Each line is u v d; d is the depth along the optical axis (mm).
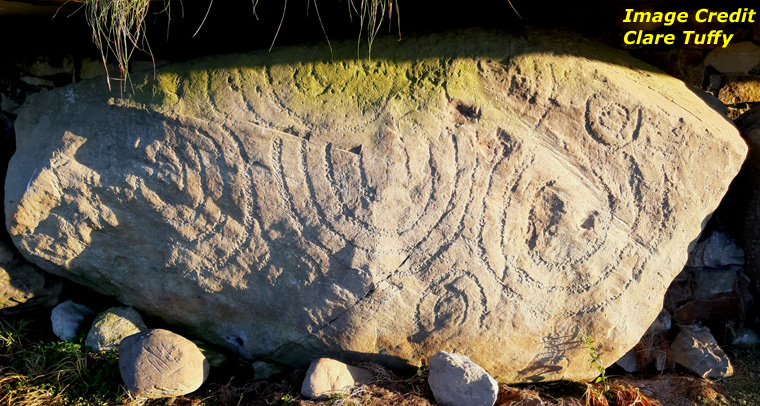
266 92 2930
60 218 2980
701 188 2998
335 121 2885
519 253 2928
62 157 2939
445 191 2877
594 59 3082
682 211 2994
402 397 2848
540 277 2955
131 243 3014
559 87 2945
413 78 2947
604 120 2949
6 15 3078
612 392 3051
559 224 2932
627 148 2961
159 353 2795
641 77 3160
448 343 2990
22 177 3014
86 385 2902
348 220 2867
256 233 2918
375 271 2871
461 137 2885
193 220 2932
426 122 2881
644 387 3156
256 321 3068
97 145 2963
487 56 2965
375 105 2898
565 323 3014
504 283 2930
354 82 2939
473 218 2885
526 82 2932
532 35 3047
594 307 3008
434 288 2916
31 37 3369
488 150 2896
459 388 2756
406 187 2869
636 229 2990
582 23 3484
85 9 2930
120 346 2900
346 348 2994
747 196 3387
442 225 2881
